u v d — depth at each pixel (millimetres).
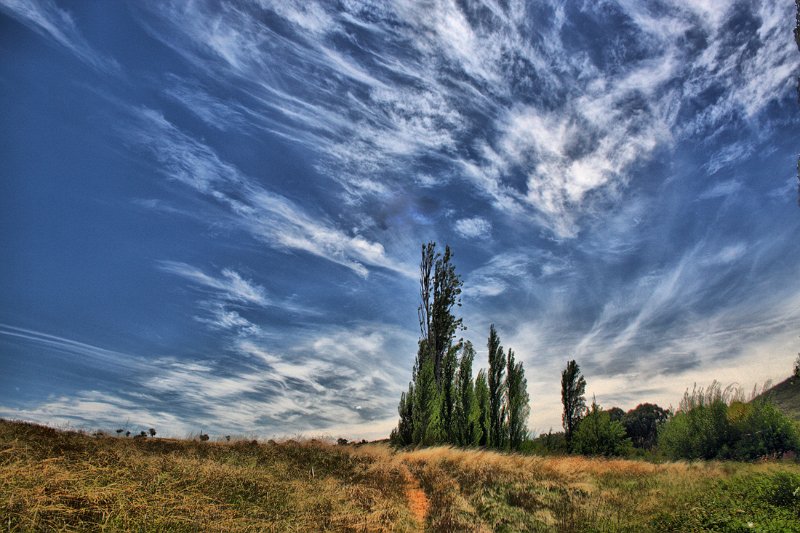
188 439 14945
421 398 24797
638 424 34406
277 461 13758
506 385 27672
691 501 10555
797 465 16109
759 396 22734
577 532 9297
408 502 11812
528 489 12875
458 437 25734
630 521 9648
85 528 6574
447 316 28078
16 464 8148
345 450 18188
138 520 7129
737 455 20594
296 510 9492
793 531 7730
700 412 23062
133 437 13820
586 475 15477
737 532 8141
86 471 8586
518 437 26781
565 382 31578
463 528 9727
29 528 6207
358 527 9023
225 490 9703
